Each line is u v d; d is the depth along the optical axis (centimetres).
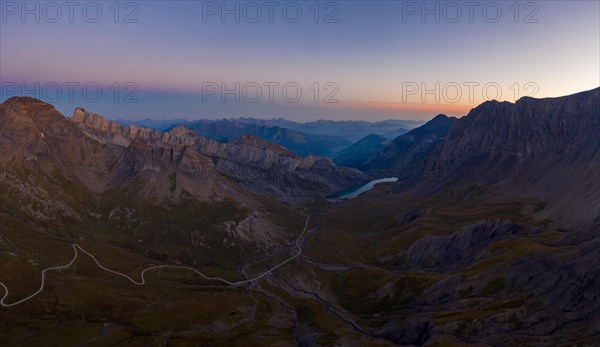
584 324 18962
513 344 18725
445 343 19125
